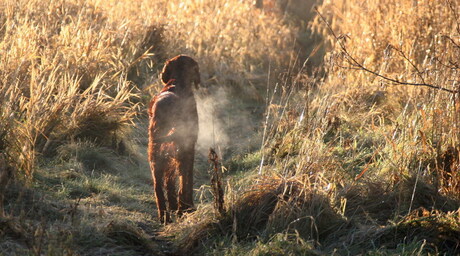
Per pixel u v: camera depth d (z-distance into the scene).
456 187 8.49
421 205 8.33
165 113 8.45
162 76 9.23
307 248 7.10
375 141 10.90
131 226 7.85
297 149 11.37
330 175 9.25
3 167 8.41
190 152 8.86
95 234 7.46
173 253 7.71
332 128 11.88
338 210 8.15
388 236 7.52
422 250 7.16
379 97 13.59
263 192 8.32
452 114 9.45
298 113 12.93
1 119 9.73
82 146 11.37
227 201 8.47
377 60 15.21
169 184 8.82
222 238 7.77
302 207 7.88
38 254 6.21
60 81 12.19
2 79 11.02
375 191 8.66
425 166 9.22
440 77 10.13
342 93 13.21
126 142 12.38
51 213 8.12
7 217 7.25
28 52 12.13
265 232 7.66
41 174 9.95
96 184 10.06
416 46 13.73
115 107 12.30
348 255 7.09
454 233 7.39
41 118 10.98
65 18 15.14
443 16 14.16
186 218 8.62
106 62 14.50
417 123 10.02
